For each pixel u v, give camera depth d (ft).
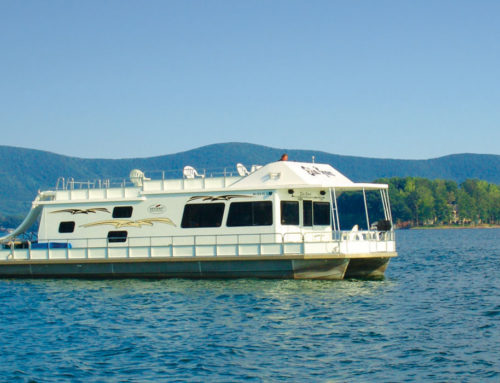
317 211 115.24
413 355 65.05
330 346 68.74
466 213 651.66
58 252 116.57
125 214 118.01
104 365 63.62
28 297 102.83
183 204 113.70
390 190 621.31
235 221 109.81
